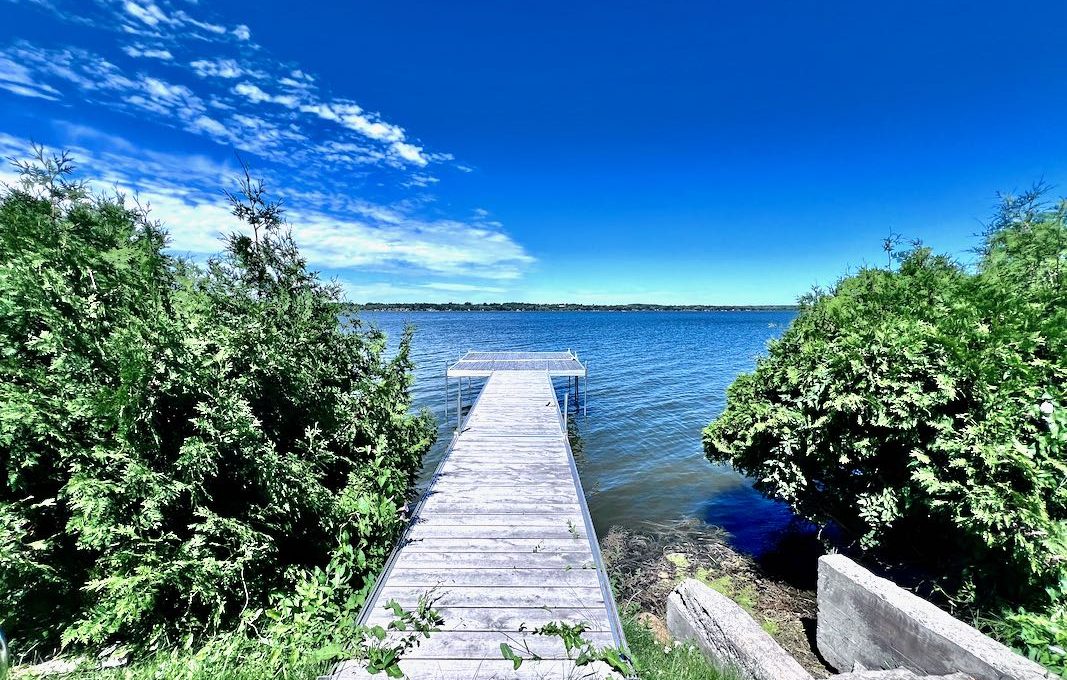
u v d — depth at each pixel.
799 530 6.84
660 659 3.30
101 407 2.75
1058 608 2.91
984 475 3.48
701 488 8.87
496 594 3.49
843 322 4.84
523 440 7.76
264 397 3.80
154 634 3.05
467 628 3.10
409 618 3.14
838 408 4.26
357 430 4.51
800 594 5.20
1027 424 3.36
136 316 3.25
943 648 2.61
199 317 3.48
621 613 4.46
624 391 18.75
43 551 2.94
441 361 26.56
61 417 2.82
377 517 3.90
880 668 3.07
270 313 4.29
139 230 3.95
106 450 2.87
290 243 4.82
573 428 13.43
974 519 3.44
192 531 3.33
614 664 2.74
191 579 3.06
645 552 6.39
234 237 4.52
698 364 25.88
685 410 15.52
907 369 3.93
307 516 3.78
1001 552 3.41
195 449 3.02
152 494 2.93
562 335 48.06
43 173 3.44
